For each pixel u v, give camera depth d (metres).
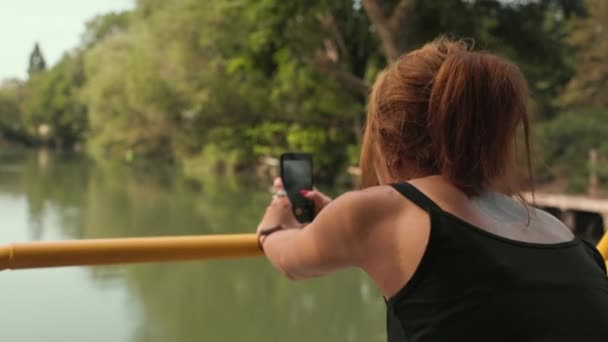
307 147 21.88
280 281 11.20
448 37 1.12
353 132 22.09
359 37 20.97
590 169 15.01
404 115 1.02
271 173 26.45
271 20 19.34
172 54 25.75
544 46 20.52
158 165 41.53
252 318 8.98
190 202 21.47
